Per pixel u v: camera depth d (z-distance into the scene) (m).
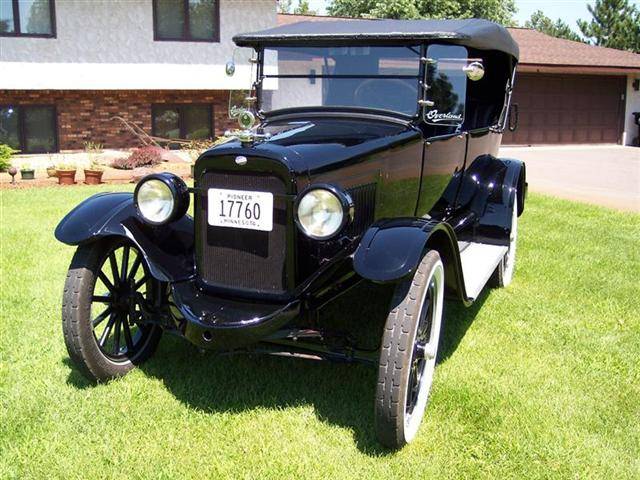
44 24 15.19
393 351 2.93
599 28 41.00
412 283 3.02
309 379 3.76
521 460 2.99
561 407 3.46
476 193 5.27
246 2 16.86
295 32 4.12
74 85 15.59
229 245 3.36
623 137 22.17
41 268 5.91
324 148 3.38
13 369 3.82
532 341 4.38
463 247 4.98
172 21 16.31
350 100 4.11
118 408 3.40
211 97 17.28
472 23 4.38
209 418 3.32
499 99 5.80
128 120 16.53
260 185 3.25
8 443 3.06
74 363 3.56
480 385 3.70
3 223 7.88
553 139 21.41
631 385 3.76
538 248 6.95
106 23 15.67
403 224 3.15
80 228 3.49
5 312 4.73
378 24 4.36
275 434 3.19
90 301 3.54
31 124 15.69
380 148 3.61
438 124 4.17
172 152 15.98
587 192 11.53
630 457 3.03
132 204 3.73
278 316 3.17
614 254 6.74
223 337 3.15
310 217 3.01
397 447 3.06
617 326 4.70
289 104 4.30
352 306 4.79
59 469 2.88
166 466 2.92
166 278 3.45
